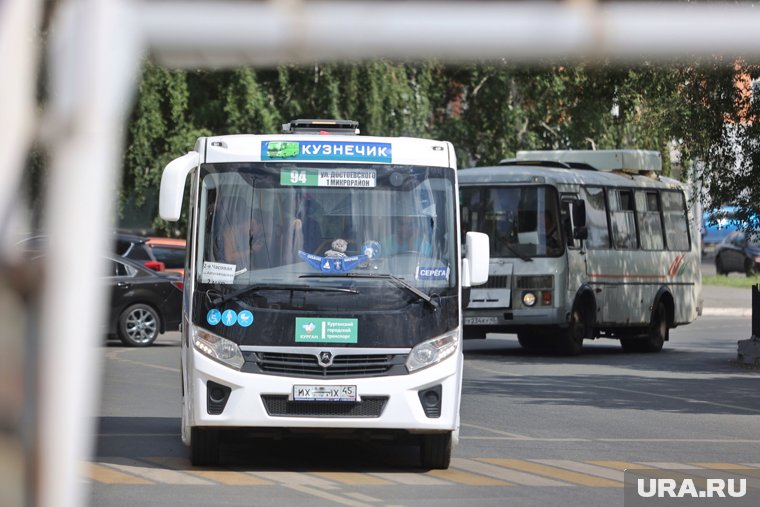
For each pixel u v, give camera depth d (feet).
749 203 196.13
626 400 142.82
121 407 125.39
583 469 91.35
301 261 87.86
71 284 9.12
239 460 93.86
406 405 86.07
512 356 210.18
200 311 86.84
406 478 85.92
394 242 89.15
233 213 88.84
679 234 244.22
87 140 9.30
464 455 97.71
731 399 147.13
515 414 126.93
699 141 192.54
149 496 76.13
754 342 195.11
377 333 86.38
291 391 85.35
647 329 230.07
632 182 231.30
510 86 347.77
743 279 469.98
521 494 79.46
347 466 91.86
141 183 314.14
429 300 87.71
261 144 90.48
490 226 211.20
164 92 309.63
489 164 357.20
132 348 204.33
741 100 188.03
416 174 90.84
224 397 85.71
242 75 310.86
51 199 9.20
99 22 9.38
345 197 89.71
